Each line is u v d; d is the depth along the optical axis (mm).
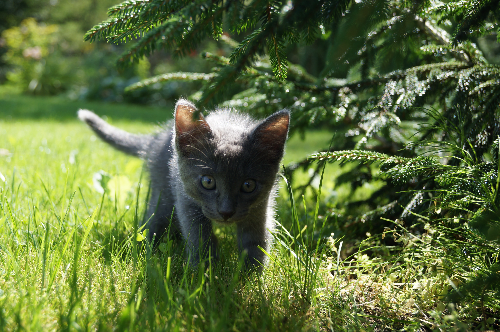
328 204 824
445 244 619
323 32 664
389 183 750
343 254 722
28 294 554
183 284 610
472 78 681
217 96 572
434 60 743
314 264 630
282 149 667
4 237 646
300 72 834
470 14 604
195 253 655
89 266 603
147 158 777
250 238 677
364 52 693
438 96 718
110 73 3391
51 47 3910
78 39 4430
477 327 572
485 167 624
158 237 734
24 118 1823
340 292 619
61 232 642
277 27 551
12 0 4105
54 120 1834
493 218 573
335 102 734
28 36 3533
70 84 3396
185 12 547
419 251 634
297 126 794
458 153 656
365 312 608
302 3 553
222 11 560
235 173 644
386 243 720
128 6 595
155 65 3787
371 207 778
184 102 648
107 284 600
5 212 677
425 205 666
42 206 744
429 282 605
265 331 558
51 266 595
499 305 575
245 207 650
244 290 616
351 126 796
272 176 666
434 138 707
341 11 584
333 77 833
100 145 1242
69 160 978
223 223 659
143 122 1963
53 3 4816
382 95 708
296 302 599
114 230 693
